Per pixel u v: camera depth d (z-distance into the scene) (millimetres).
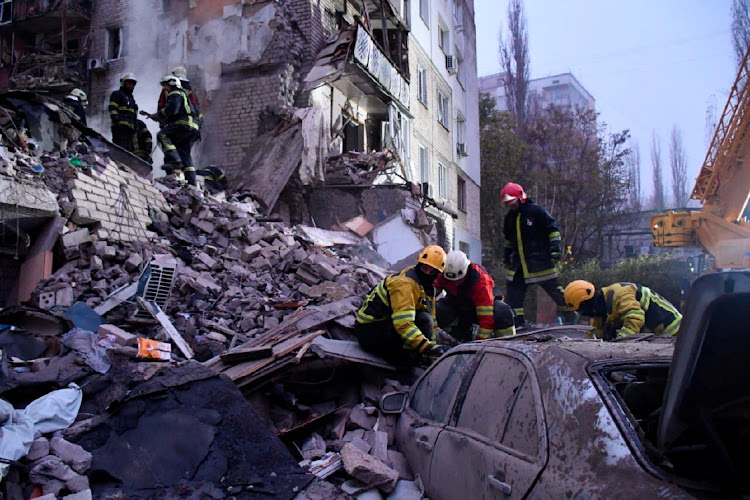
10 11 18734
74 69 16938
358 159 14148
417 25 20094
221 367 5137
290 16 14328
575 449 2389
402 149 17125
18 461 3490
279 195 12578
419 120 19734
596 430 2377
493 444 2906
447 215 21875
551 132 34469
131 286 6461
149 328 6145
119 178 8180
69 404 4062
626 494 2088
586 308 6535
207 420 3967
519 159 32375
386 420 4637
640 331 6145
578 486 2242
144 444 3844
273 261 8758
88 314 5941
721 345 1984
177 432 3895
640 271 20062
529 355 3012
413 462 3867
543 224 7863
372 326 5410
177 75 10742
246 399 4520
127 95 10867
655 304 6273
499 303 6578
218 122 14156
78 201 7215
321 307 6254
